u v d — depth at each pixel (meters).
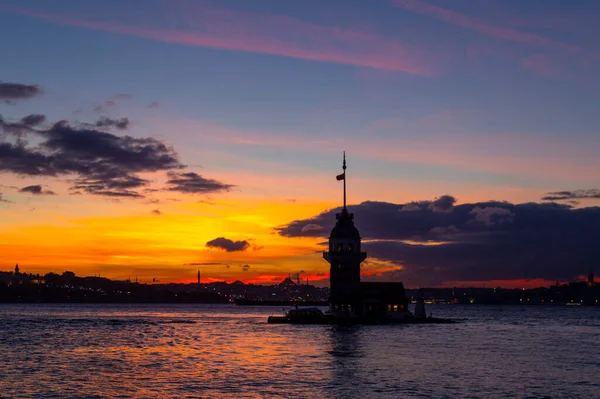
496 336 157.62
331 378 80.81
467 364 95.31
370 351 111.06
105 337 149.88
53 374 85.12
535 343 136.62
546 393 71.94
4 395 70.12
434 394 70.69
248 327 186.50
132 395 70.06
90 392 71.81
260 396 69.31
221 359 100.75
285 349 115.19
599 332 184.25
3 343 131.75
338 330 164.25
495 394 71.06
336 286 189.62
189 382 78.12
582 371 89.31
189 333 162.75
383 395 69.94
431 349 116.12
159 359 101.50
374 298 190.00
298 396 69.31
